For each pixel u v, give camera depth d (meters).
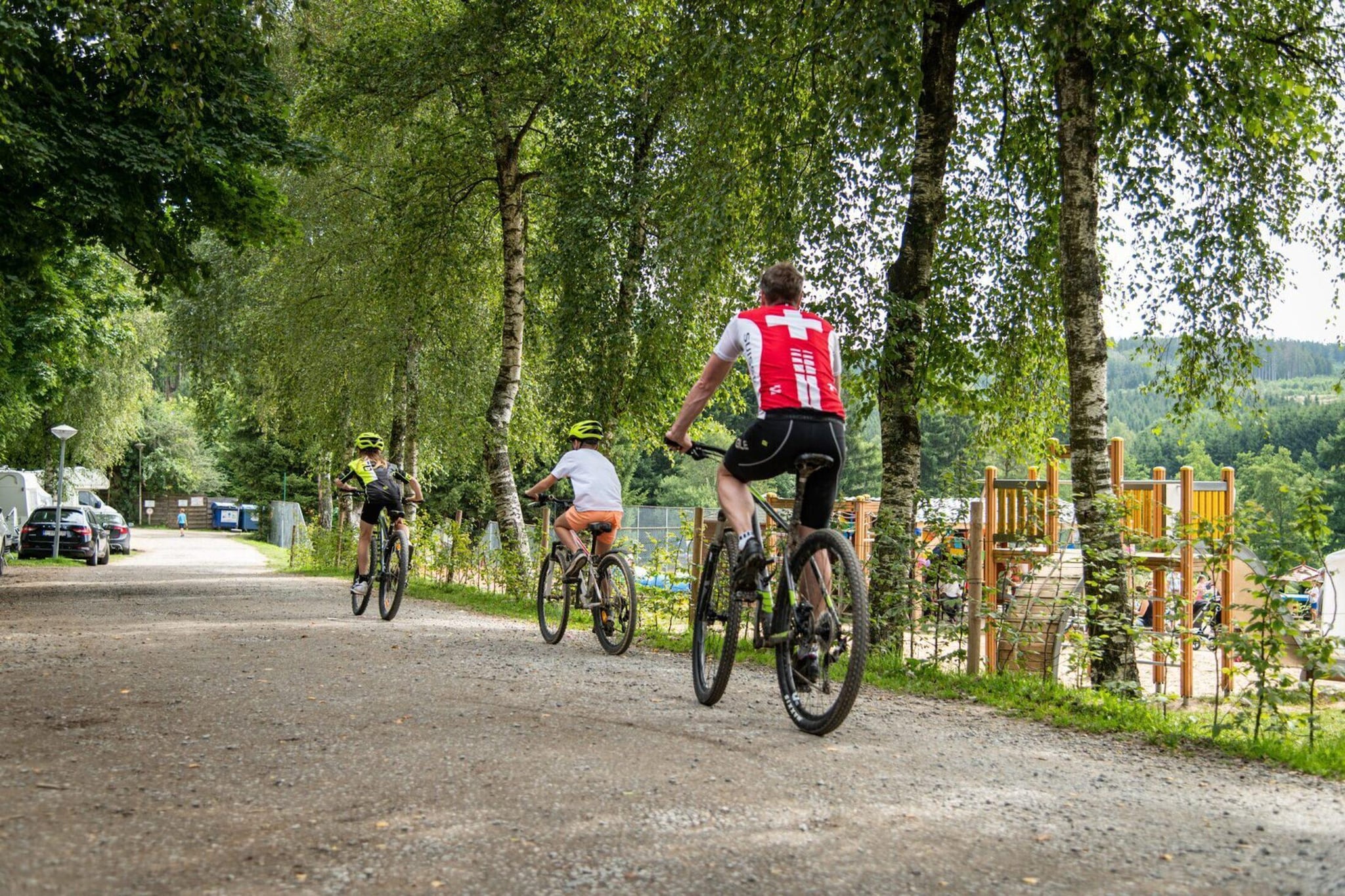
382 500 11.84
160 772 4.11
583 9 16.22
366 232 22.77
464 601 15.17
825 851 3.22
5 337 19.30
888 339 9.88
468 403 22.94
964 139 12.58
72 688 6.21
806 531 5.38
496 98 17.70
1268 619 5.68
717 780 4.04
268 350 25.72
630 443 20.08
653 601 10.17
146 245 14.76
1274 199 11.29
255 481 65.38
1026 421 13.73
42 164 12.84
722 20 11.21
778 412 5.13
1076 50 9.41
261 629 10.00
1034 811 3.76
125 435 40.31
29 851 3.10
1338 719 6.58
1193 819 3.75
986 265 12.93
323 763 4.27
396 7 19.53
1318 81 10.97
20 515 36.50
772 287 5.43
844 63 9.73
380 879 2.93
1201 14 9.47
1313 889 2.98
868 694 6.80
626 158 16.73
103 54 12.04
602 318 16.98
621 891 2.86
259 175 15.57
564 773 4.12
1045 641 8.32
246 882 2.89
